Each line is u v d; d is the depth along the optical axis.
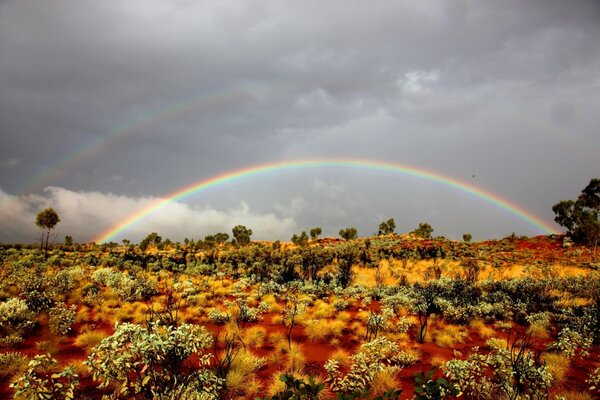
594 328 14.67
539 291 21.69
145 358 7.02
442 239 70.12
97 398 8.57
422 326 14.66
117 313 16.12
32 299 15.46
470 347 14.03
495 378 9.70
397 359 11.94
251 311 17.66
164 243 83.69
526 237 65.81
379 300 22.72
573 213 59.16
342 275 29.70
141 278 23.27
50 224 41.66
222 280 28.45
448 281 25.72
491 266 40.50
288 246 77.88
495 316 18.25
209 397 7.28
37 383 7.32
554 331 15.95
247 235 75.06
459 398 9.18
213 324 16.22
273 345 13.50
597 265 40.78
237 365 10.59
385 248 58.66
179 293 21.53
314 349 13.41
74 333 13.80
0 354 10.26
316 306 20.06
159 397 6.81
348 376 10.01
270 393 9.30
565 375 11.01
